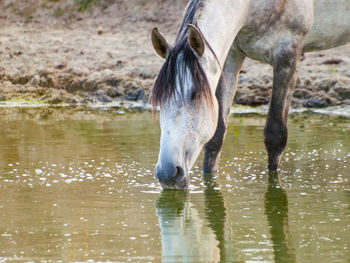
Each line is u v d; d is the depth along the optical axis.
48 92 18.73
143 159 10.63
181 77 7.66
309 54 19.73
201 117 7.86
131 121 14.88
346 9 10.48
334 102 16.48
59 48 21.70
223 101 9.91
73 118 15.45
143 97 18.16
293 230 7.07
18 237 6.80
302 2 9.67
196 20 8.31
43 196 8.45
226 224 7.32
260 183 9.23
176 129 7.77
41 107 17.53
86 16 25.70
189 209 7.92
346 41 11.00
